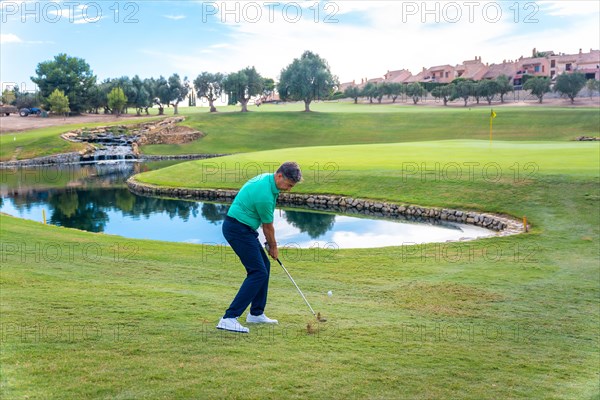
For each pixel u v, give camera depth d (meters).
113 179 45.81
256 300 6.09
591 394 4.75
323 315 6.87
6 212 28.50
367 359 5.18
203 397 4.09
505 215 20.69
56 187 40.38
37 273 9.12
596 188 20.81
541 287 9.66
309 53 101.81
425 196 25.12
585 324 7.31
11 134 75.69
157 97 106.19
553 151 33.19
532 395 4.66
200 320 6.14
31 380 4.22
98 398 3.96
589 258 12.79
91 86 107.75
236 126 83.94
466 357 5.51
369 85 130.88
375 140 75.81
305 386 4.43
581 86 99.25
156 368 4.57
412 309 7.75
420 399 4.39
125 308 6.59
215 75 107.06
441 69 142.62
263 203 5.42
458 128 77.88
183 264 11.26
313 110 106.12
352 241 19.11
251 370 4.66
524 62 129.12
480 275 10.80
